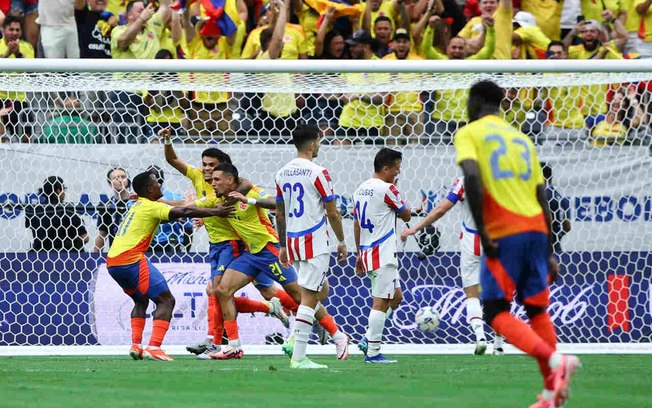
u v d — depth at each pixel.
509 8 47.84
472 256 35.28
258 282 35.44
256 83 39.94
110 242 39.22
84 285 38.91
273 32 46.09
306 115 43.12
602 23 51.25
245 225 33.16
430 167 40.34
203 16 47.56
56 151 39.25
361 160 40.06
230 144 40.12
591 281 40.19
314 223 28.66
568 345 39.31
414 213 38.88
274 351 38.12
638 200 40.66
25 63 37.00
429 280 39.72
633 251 40.50
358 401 20.33
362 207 32.25
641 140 41.12
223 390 22.50
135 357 33.72
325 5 47.09
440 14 49.25
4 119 39.88
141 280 33.19
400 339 39.50
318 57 47.22
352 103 42.00
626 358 36.09
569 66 37.69
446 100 41.94
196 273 38.91
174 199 39.69
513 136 19.03
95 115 40.22
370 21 48.25
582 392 22.94
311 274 28.75
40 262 38.84
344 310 39.69
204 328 38.81
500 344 36.66
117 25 47.84
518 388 23.48
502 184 18.61
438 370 29.19
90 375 26.64
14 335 38.59
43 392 21.75
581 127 42.19
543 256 18.89
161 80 40.50
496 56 47.97
